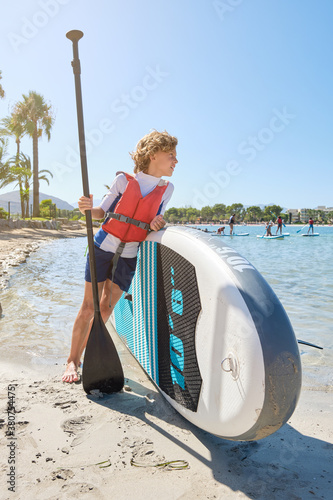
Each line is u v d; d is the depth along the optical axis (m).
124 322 3.25
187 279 1.94
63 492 1.45
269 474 1.62
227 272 1.68
